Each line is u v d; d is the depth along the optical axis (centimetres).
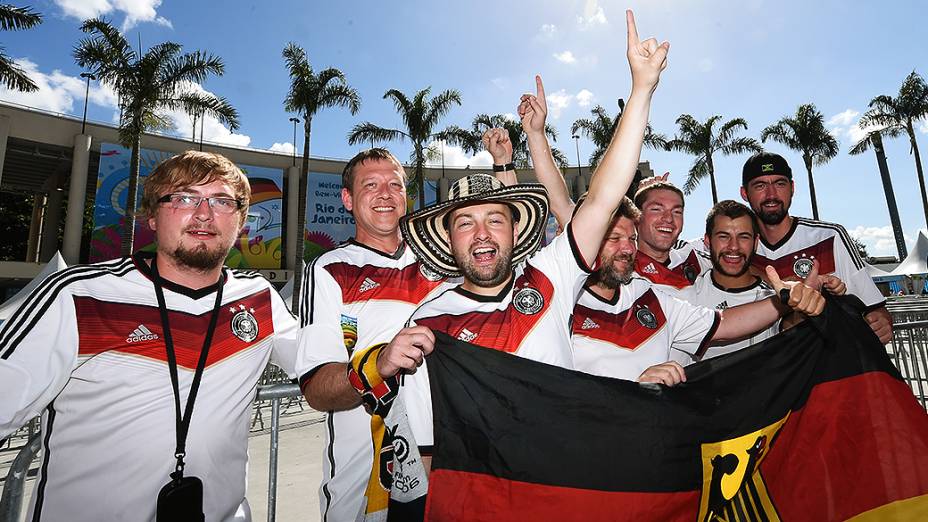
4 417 148
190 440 173
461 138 2369
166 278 189
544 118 291
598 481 164
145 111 1727
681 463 169
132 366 171
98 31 1680
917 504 168
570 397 169
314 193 3161
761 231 369
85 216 3127
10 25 1433
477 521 158
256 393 208
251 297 205
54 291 167
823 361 189
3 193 3506
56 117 2567
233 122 1859
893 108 2630
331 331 204
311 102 2022
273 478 232
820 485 178
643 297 255
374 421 196
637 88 191
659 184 351
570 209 285
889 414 179
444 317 194
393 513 185
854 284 329
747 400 182
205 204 186
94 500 160
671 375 181
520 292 195
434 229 215
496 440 164
